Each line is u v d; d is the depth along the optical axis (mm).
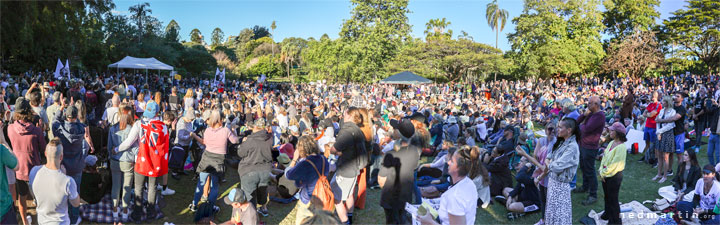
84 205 4676
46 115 6363
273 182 6367
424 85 32531
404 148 3996
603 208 5734
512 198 5598
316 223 2697
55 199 3549
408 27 44688
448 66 42125
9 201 3479
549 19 38844
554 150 4473
